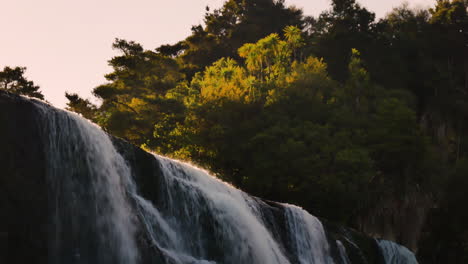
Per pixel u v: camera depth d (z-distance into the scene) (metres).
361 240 42.69
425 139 69.62
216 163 61.66
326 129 62.97
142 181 28.00
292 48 91.81
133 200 26.97
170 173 29.80
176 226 28.98
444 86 91.06
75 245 24.16
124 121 65.38
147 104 67.88
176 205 29.38
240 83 75.88
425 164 70.00
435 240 67.75
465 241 66.62
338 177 59.06
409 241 68.00
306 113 68.25
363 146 68.56
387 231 67.19
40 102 23.92
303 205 59.03
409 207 68.62
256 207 35.00
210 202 31.14
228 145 61.22
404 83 92.12
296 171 58.59
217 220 31.16
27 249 22.47
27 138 23.12
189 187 30.34
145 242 26.58
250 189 59.97
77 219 24.42
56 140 24.16
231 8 128.00
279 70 83.12
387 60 92.56
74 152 24.81
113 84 78.81
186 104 73.19
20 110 23.11
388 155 69.44
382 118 70.62
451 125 88.19
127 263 25.84
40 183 23.25
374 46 94.50
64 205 24.03
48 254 23.14
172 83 76.81
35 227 22.84
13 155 22.59
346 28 96.75
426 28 100.75
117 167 26.81
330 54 95.00
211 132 61.38
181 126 64.06
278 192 60.22
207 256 30.14
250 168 60.41
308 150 60.22
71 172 24.55
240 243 32.19
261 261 33.19
